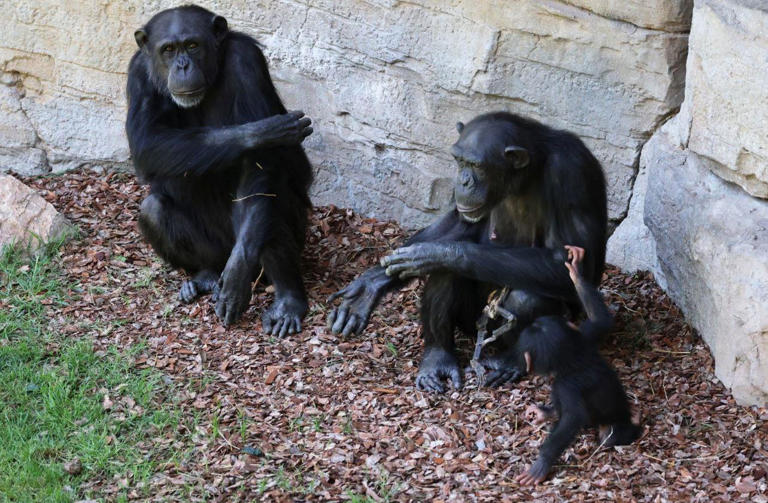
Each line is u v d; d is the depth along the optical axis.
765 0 5.59
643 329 5.96
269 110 6.14
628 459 5.38
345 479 5.38
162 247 6.27
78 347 5.91
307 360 5.89
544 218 5.70
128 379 5.80
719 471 5.32
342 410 5.65
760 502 5.20
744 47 5.55
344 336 5.85
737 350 5.57
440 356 5.81
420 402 5.67
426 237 5.99
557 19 6.18
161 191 6.24
